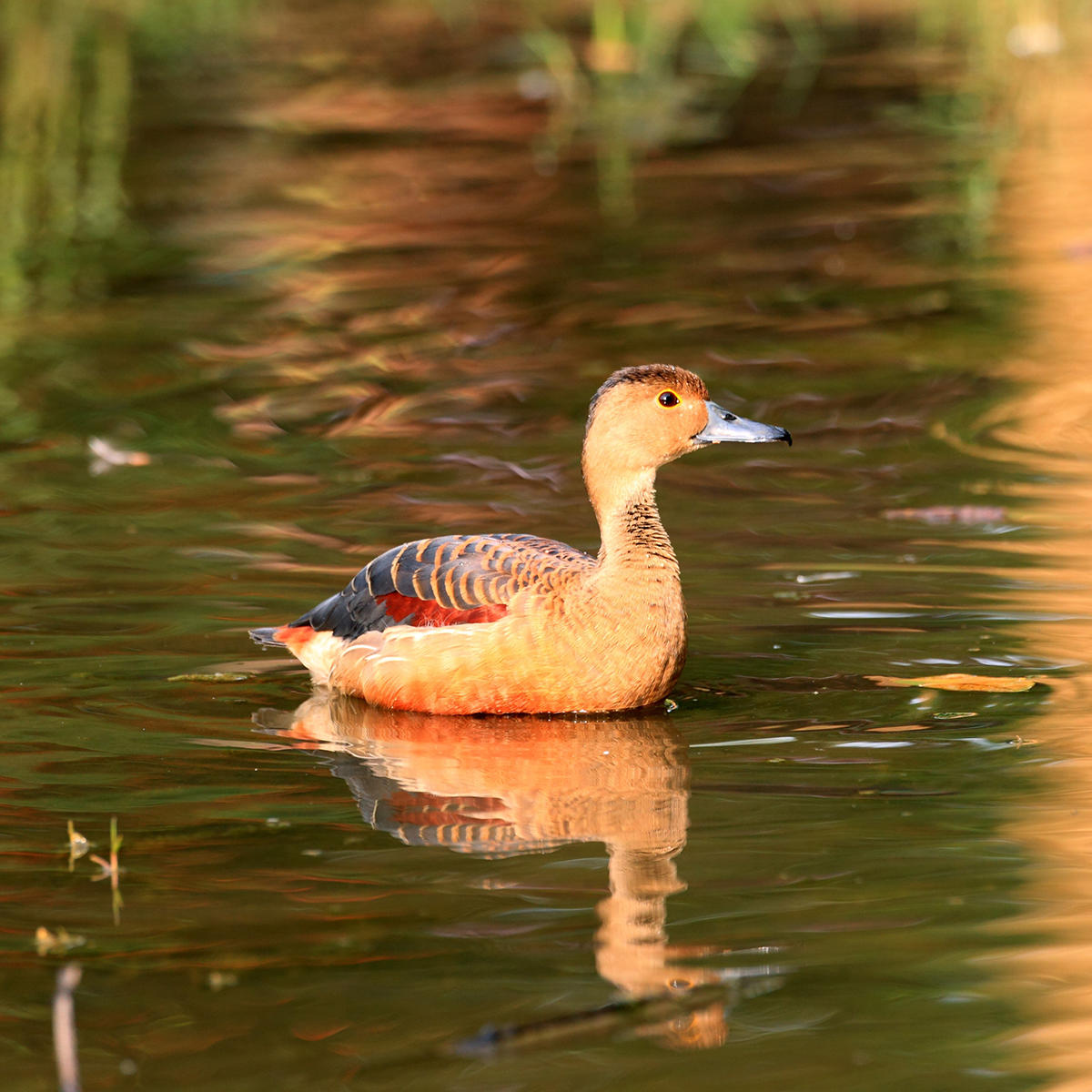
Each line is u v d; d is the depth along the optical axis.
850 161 30.38
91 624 13.77
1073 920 8.83
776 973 8.34
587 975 8.34
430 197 28.88
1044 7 40.97
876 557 15.06
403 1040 7.78
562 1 45.31
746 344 21.72
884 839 9.88
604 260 25.41
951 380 20.23
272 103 35.06
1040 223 26.53
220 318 23.12
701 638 13.49
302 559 15.22
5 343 22.23
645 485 12.75
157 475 17.61
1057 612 13.71
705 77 36.69
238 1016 8.01
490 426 19.09
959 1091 7.32
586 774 11.09
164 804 10.59
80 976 8.38
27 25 41.94
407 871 9.58
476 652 12.32
